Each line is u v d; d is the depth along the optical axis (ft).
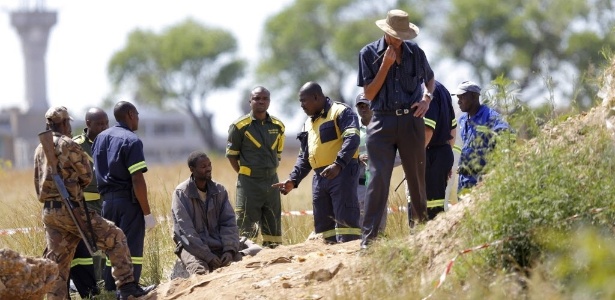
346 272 94.68
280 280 98.12
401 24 97.71
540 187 85.35
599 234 80.38
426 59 100.22
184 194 116.57
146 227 115.14
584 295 74.13
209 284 103.40
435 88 111.65
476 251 85.20
